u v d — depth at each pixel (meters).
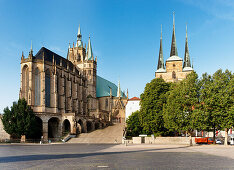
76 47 177.25
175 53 147.25
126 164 25.72
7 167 23.86
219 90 66.44
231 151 45.31
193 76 72.06
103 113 164.25
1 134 99.56
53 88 116.06
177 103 70.56
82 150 49.88
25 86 110.62
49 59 122.38
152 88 89.56
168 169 22.08
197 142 78.94
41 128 105.75
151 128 87.69
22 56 110.75
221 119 64.81
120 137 99.19
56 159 31.23
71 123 108.06
